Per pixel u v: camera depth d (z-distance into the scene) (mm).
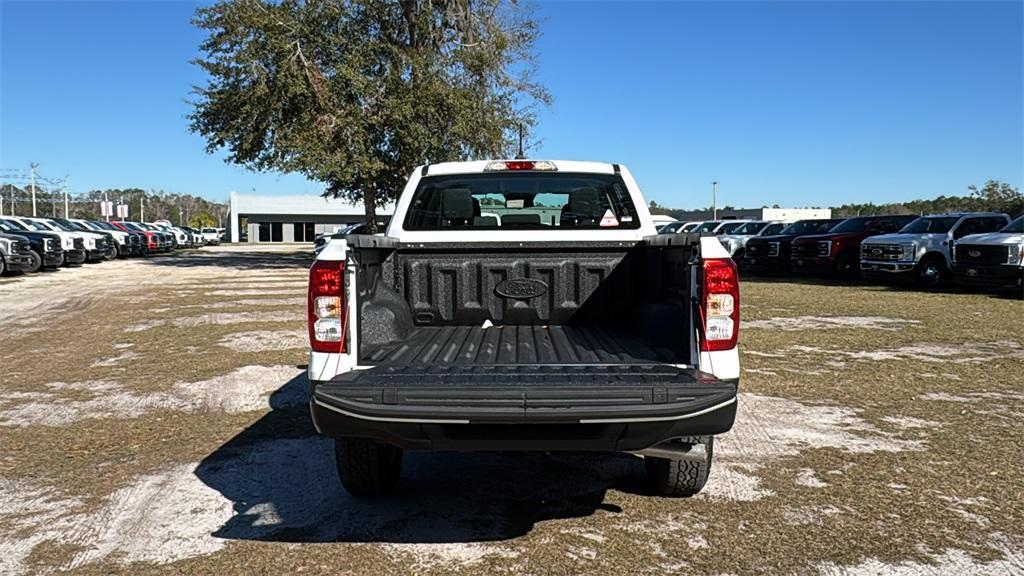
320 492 4637
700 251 3639
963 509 4270
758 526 4059
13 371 8422
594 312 4840
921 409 6434
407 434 3436
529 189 5305
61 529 4086
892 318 12336
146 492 4637
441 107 27484
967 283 15922
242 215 80125
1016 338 10195
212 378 7965
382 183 28500
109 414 6492
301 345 10102
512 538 3949
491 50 29391
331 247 3699
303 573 3566
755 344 9695
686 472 4320
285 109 27094
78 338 10844
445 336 4523
